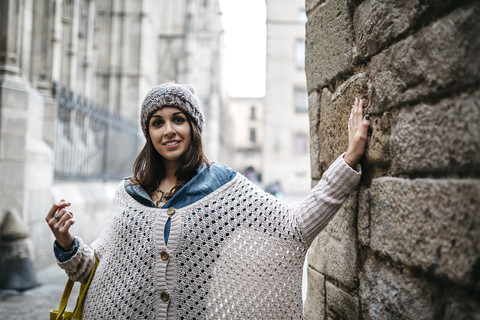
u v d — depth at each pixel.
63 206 1.81
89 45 15.66
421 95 1.29
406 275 1.40
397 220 1.43
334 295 2.02
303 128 24.70
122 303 1.64
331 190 1.67
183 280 1.61
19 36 6.25
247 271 1.63
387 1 1.51
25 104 6.00
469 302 1.10
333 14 2.00
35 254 6.11
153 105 1.79
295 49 22.28
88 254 1.85
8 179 5.66
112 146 10.41
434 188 1.21
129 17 19.33
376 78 1.59
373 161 1.63
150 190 1.86
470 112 1.06
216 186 1.74
